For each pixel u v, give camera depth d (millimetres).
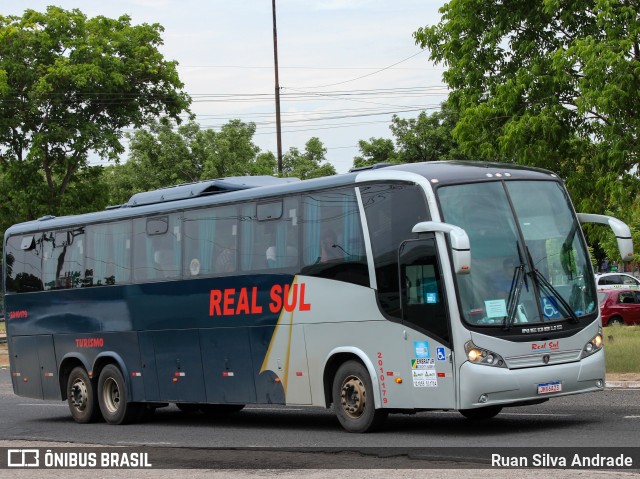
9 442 15891
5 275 21969
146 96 50375
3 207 49250
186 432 16609
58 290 20453
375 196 14102
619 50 23812
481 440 12609
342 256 14508
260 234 15945
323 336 14719
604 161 24766
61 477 11625
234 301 16328
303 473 10703
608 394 18031
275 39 44688
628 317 40281
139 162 61875
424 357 13297
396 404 13664
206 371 16953
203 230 17094
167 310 17781
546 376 13031
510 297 13102
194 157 62531
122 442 15289
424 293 13312
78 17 48562
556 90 25875
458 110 28188
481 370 12773
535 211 13766
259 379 15891
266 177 17781
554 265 13602
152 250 18203
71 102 48969
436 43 28188
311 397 14977
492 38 26844
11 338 21719
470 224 13281
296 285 15211
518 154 25828
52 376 20594
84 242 19938
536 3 26422
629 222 26688
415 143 49375
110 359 19281
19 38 47656
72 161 48406
